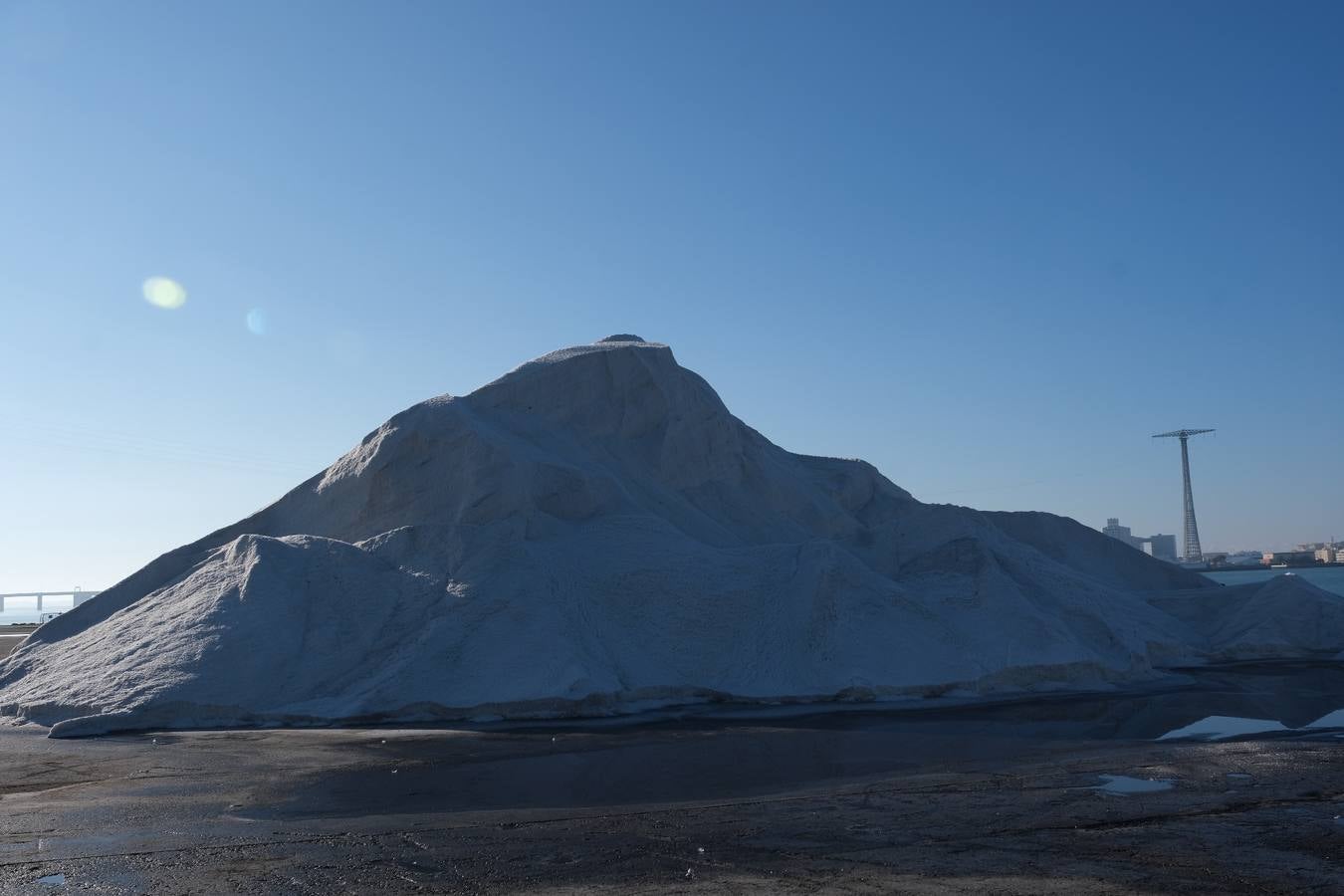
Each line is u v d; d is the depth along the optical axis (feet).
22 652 89.40
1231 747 61.16
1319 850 37.19
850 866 35.22
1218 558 549.54
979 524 116.78
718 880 33.50
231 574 86.22
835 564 95.30
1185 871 34.37
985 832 40.27
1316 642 116.88
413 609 83.05
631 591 90.89
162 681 72.59
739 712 78.54
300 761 57.93
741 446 130.11
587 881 33.53
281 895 32.30
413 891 32.60
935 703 82.89
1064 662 90.84
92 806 46.16
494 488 94.84
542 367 117.29
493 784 51.44
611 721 73.72
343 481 100.27
